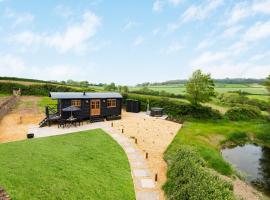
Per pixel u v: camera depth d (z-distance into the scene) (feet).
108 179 64.80
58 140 93.86
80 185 59.52
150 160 81.61
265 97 269.23
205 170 59.88
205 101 168.25
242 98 240.73
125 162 78.07
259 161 110.42
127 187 62.23
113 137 104.22
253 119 182.80
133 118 152.05
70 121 127.44
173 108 174.19
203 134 128.16
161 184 65.62
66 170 66.59
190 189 52.03
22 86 227.81
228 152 120.57
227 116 177.17
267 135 147.23
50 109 139.74
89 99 134.21
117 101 147.13
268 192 80.12
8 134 102.58
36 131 108.47
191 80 168.35
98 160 76.64
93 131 110.83
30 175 61.41
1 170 62.49
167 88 429.38
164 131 122.11
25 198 51.31
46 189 55.83
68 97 126.72
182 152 72.84
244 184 83.35
